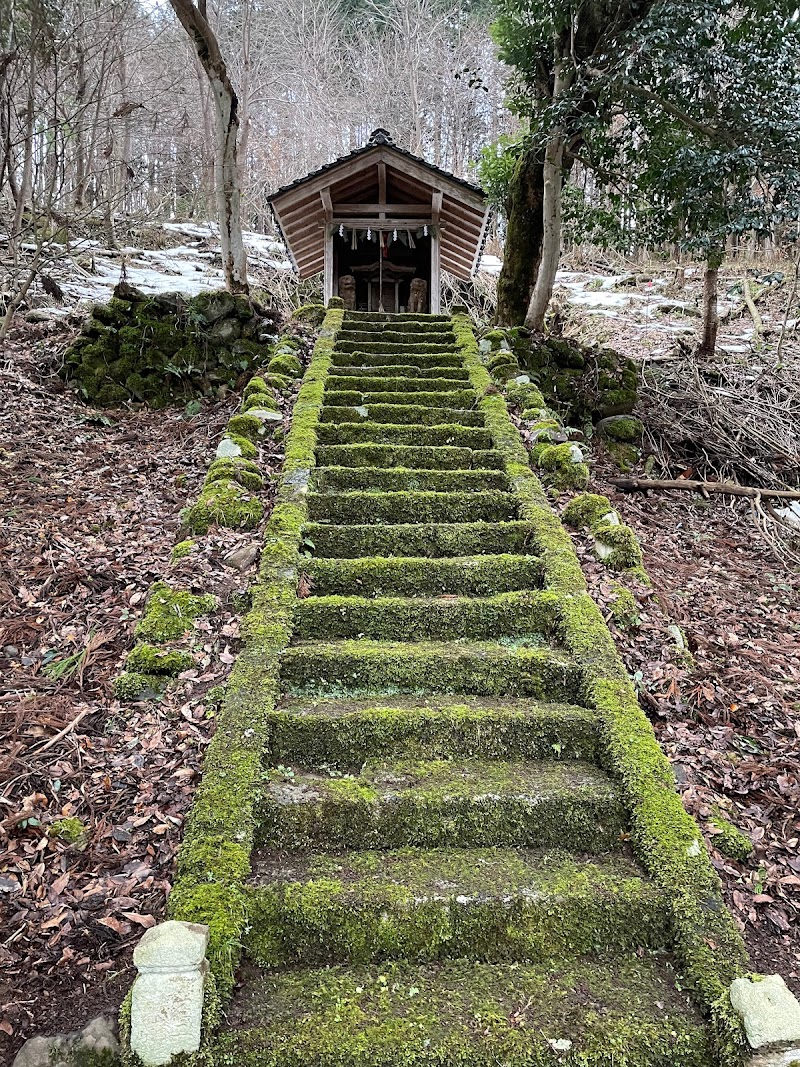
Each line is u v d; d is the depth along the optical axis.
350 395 5.61
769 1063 1.79
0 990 1.98
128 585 3.72
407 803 2.49
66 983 2.02
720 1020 1.90
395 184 8.70
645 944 2.22
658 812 2.49
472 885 2.25
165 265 10.58
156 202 13.15
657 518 5.70
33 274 4.61
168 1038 1.82
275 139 18.59
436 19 22.59
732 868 2.55
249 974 2.10
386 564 3.69
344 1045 1.84
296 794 2.51
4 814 2.46
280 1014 1.94
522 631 3.45
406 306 10.09
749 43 5.55
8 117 4.29
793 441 6.64
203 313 6.54
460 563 3.72
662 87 5.73
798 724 3.27
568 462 4.91
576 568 3.73
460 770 2.70
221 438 5.63
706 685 3.39
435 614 3.42
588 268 15.88
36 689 3.02
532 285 7.79
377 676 3.09
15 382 6.10
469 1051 1.83
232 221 7.00
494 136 21.67
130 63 12.86
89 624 3.44
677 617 3.97
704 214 5.95
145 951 1.86
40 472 4.96
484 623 3.44
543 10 6.34
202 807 2.40
